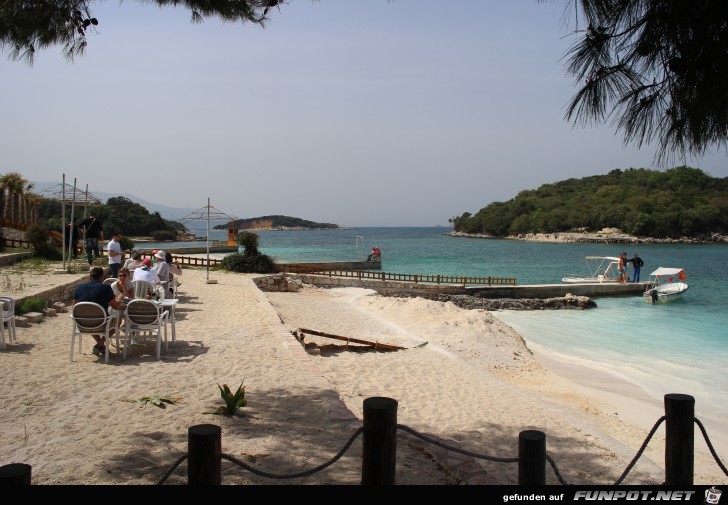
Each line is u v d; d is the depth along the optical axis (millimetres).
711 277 47719
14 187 33000
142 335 9938
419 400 9180
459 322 17203
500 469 6262
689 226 119438
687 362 16109
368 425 3271
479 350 14930
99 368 8125
